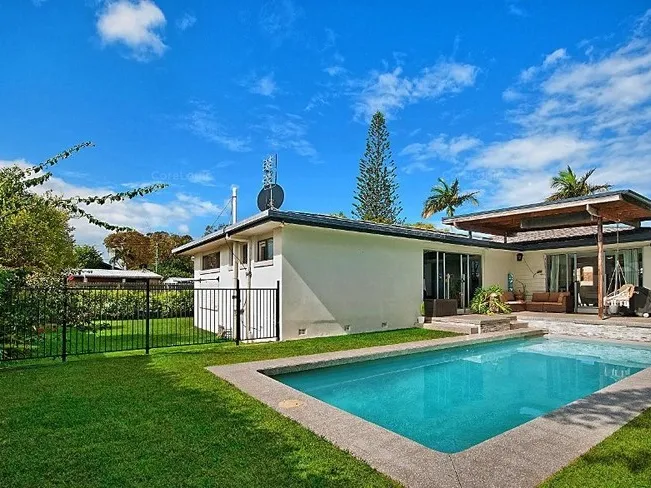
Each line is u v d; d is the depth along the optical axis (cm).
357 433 422
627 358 1020
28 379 646
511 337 1205
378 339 1087
